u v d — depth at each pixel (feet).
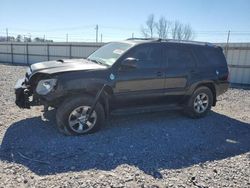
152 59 19.67
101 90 17.29
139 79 18.81
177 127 19.81
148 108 19.95
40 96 16.49
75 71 16.85
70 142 15.89
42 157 13.97
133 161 14.15
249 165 14.53
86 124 17.34
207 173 13.41
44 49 92.73
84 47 81.10
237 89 43.01
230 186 12.30
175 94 20.72
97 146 15.62
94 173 12.70
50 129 17.81
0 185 11.33
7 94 28.76
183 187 12.01
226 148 16.81
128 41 20.52
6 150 14.52
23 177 12.06
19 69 66.39
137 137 17.42
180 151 15.85
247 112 26.43
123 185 11.82
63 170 12.84
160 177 12.77
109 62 18.58
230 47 51.83
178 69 20.57
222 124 21.49
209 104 22.67
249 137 19.08
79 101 16.83
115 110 18.85
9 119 19.54
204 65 22.16
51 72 16.46
